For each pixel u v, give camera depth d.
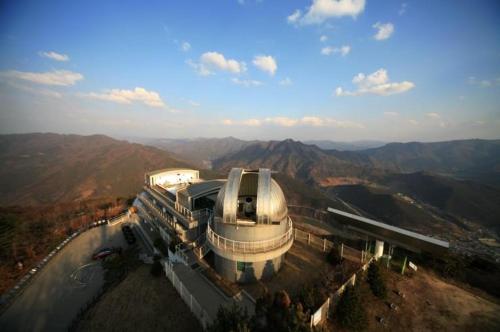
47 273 32.03
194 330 19.52
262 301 16.98
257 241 23.44
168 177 47.38
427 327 18.11
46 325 23.50
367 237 27.14
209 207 33.44
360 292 20.83
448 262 23.92
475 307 20.05
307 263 26.38
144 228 43.16
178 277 24.31
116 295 25.22
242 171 25.39
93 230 45.91
